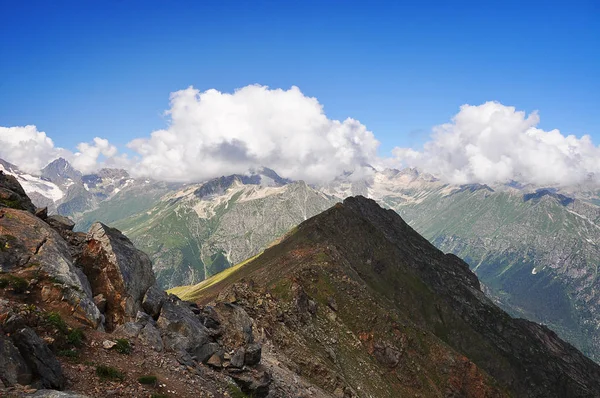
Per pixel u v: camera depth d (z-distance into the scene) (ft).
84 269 108.06
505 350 590.55
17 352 65.26
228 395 94.84
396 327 344.08
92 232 118.11
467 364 353.92
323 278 356.38
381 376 282.97
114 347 86.94
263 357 173.27
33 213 122.31
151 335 97.86
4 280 85.87
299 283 330.54
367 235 650.43
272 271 425.69
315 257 411.34
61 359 75.61
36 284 90.63
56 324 80.69
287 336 228.22
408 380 311.47
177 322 111.14
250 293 253.65
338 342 280.92
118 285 107.65
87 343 84.07
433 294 603.67
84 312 91.61
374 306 350.43
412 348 341.41
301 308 284.61
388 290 565.12
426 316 568.00
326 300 329.52
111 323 101.04
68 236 118.83
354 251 613.11
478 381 346.54
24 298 86.38
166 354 95.86
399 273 609.01
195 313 131.44
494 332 623.77
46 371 67.62
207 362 111.45
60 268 96.43
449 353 357.61
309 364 210.59
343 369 246.47
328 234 631.56
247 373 119.55
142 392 76.07
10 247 94.73
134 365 84.28
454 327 570.87
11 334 68.23
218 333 127.85
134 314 105.29
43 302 88.38
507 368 547.08
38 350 68.80
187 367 95.35
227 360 118.83
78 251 111.65
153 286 118.52
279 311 248.93
